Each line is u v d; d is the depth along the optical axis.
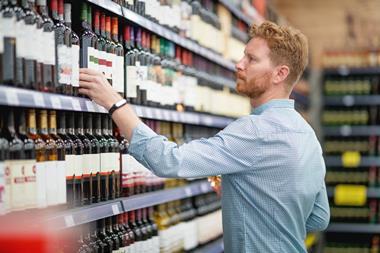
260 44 3.36
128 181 4.12
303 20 11.35
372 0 11.14
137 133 3.13
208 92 6.28
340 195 10.87
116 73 3.91
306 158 3.32
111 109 3.20
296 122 3.34
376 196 10.78
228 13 6.91
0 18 2.79
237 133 3.22
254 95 3.41
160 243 4.97
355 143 11.00
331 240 11.17
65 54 3.27
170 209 5.30
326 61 11.07
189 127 6.00
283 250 3.31
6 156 2.87
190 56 5.66
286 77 3.36
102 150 3.75
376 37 11.12
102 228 3.93
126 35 4.22
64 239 3.53
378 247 10.87
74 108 3.24
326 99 11.05
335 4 11.26
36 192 3.01
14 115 3.04
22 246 1.83
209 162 3.17
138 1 4.38
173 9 5.06
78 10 3.65
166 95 4.88
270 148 3.24
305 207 3.39
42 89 3.07
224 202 3.38
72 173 3.39
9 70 2.82
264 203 3.28
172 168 3.12
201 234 6.04
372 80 11.02
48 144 3.13
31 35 2.98
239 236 3.33
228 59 6.88
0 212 2.75
